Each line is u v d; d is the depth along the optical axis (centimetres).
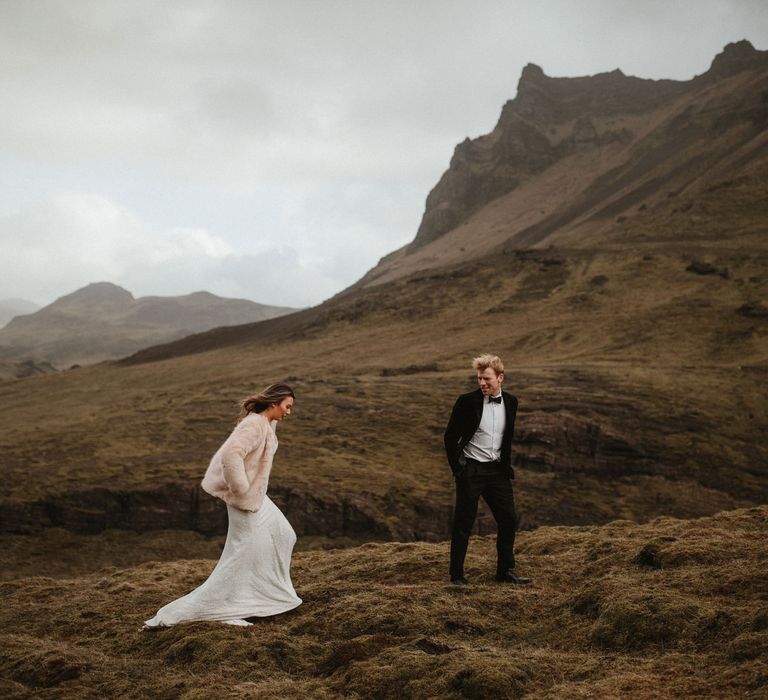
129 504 5356
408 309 13112
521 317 11712
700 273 12450
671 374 8138
